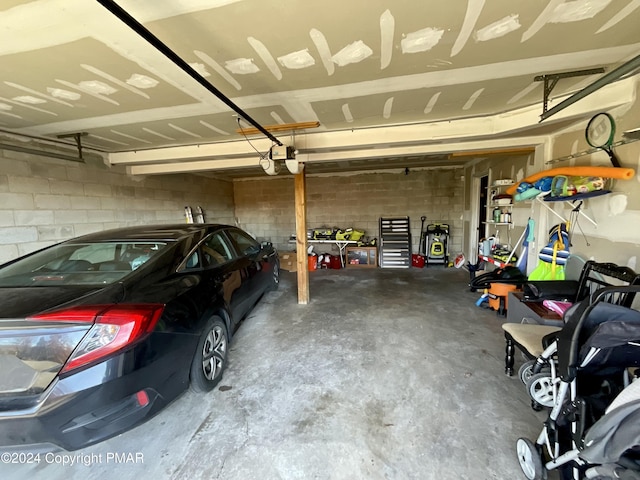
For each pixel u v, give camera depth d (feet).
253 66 5.99
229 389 6.84
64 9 4.05
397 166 20.90
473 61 5.98
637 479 2.98
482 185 18.71
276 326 10.55
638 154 6.91
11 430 3.87
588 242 8.70
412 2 4.18
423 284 16.19
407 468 4.67
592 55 5.80
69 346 4.02
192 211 19.90
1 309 4.17
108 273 5.85
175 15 4.29
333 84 6.95
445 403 6.17
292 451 5.05
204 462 4.88
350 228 23.24
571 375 4.00
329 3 4.15
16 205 10.06
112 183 13.85
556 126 9.39
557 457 4.09
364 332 9.84
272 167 11.12
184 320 5.74
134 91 7.00
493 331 9.77
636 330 3.51
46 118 8.77
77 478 4.62
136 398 4.57
